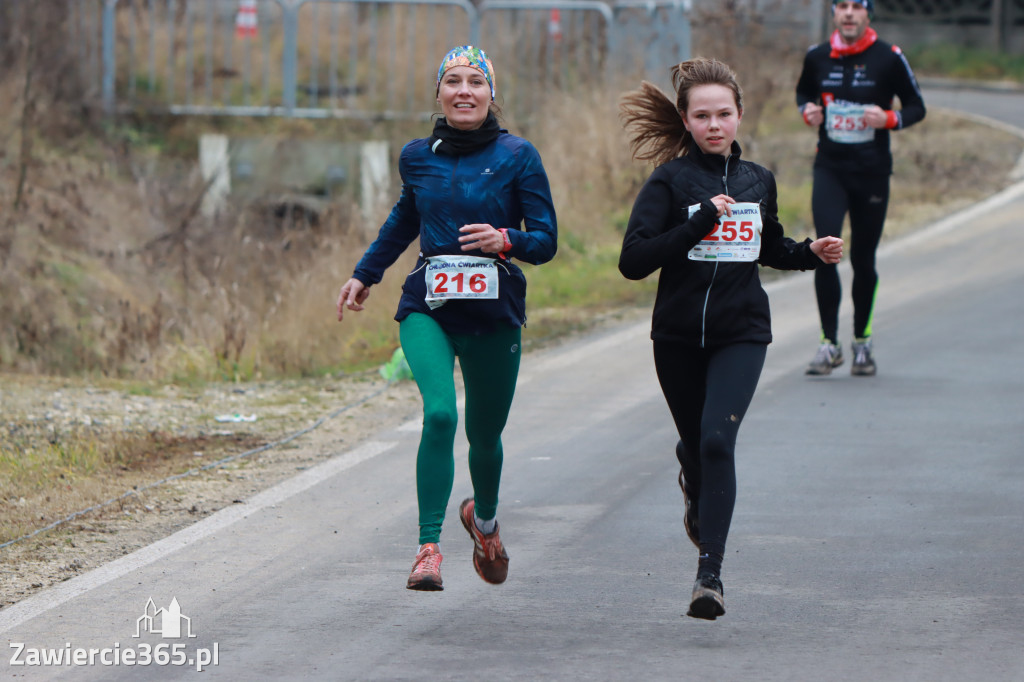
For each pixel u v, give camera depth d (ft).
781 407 81.51
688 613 45.78
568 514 61.57
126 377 98.22
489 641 46.29
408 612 49.42
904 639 45.42
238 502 64.85
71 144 150.51
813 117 88.84
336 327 107.76
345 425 81.61
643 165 156.25
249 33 181.16
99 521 62.18
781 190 168.35
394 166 161.99
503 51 178.70
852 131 88.17
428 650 45.55
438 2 174.50
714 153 48.85
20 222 117.80
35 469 70.28
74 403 86.17
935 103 264.31
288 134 169.27
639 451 72.28
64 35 163.22
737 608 48.98
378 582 52.90
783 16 237.66
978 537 56.49
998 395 83.25
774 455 70.74
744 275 48.37
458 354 50.11
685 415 49.98
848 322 107.65
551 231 48.96
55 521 62.23
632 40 171.53
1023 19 340.59
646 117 51.34
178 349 102.58
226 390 92.68
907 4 350.02
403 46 194.90
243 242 127.65
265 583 53.06
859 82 87.92
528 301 122.31
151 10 174.91
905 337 101.71
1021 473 66.33
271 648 46.11
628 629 47.11
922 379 88.28
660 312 49.08
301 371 98.84
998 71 320.50
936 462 68.69
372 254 52.70
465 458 72.02
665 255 47.60
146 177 146.72
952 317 107.86
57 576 54.65
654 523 59.77
